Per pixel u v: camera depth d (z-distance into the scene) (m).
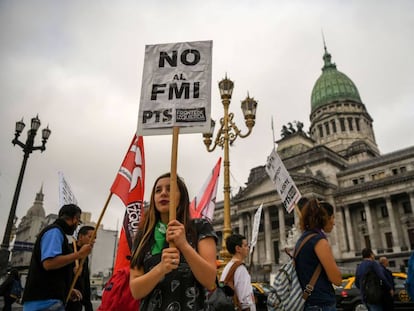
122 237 7.63
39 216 73.62
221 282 6.25
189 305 3.15
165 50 4.58
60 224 5.78
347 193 69.56
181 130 4.18
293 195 9.78
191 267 3.00
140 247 3.52
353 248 66.75
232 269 6.26
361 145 88.19
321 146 77.81
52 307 5.07
